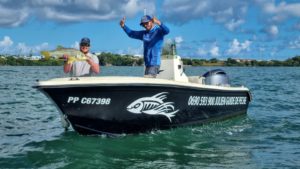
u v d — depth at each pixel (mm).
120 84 7441
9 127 9266
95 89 7316
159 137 8078
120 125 7871
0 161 6438
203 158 6688
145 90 7805
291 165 6316
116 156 6723
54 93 7203
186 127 9047
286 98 16500
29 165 6246
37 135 8305
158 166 6219
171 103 8328
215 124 9812
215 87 9305
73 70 7941
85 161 6449
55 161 6449
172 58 9531
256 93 19000
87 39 7844
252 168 6172
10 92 18312
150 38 8562
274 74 47625
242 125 9719
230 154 6953
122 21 8852
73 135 8094
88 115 7508
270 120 10484
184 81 9156
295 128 9352
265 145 7633
